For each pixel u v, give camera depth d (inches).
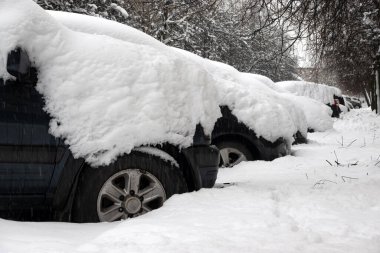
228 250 93.1
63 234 107.0
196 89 153.0
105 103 130.5
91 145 126.4
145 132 134.6
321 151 302.8
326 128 485.4
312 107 489.7
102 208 129.5
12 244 93.7
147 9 282.4
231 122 228.4
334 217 122.9
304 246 97.0
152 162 135.8
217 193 145.3
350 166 233.1
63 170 123.6
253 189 159.8
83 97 128.6
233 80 256.5
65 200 125.3
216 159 153.9
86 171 127.3
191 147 146.8
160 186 137.5
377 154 284.4
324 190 162.6
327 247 96.5
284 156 245.6
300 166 232.8
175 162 140.9
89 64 132.7
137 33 166.9
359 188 164.7
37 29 127.2
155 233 104.7
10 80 121.5
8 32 121.0
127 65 138.9
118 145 130.0
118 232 106.6
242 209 128.8
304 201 142.6
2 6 127.0
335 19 260.4
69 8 577.0
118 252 91.8
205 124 151.9
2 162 118.4
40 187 122.0
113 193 129.9
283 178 202.2
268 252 92.0
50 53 128.0
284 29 273.4
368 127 584.7
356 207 135.6
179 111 144.8
